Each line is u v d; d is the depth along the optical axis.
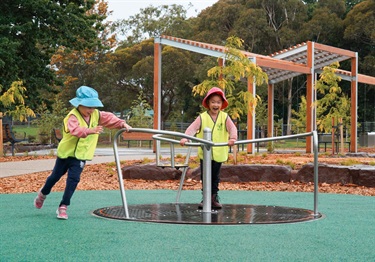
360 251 4.02
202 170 6.23
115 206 6.53
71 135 5.55
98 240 4.36
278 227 5.05
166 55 51.69
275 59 21.12
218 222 5.24
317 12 52.47
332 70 22.47
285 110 55.75
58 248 4.04
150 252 3.91
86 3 26.36
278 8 52.94
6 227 5.00
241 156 16.50
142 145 34.09
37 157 17.45
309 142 21.66
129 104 54.97
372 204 7.23
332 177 10.12
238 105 12.82
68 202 5.55
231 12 53.03
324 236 4.61
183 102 55.44
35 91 26.27
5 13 24.27
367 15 49.44
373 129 38.84
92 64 53.97
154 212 5.97
